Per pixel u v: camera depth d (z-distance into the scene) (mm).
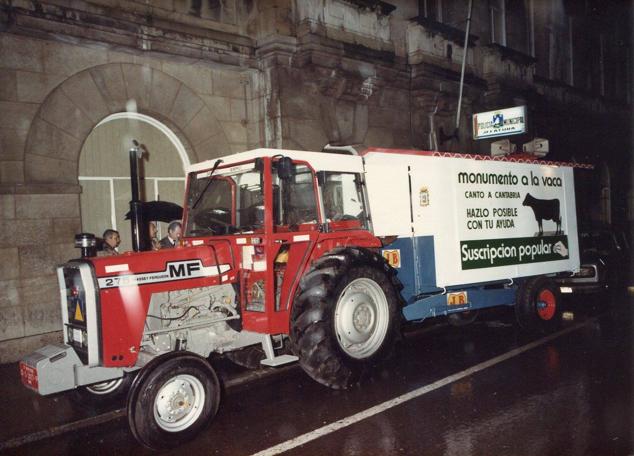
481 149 13898
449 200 6387
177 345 4668
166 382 4125
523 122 11406
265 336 4945
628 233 11133
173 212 7770
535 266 7355
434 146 12516
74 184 7508
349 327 5188
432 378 5527
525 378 5375
